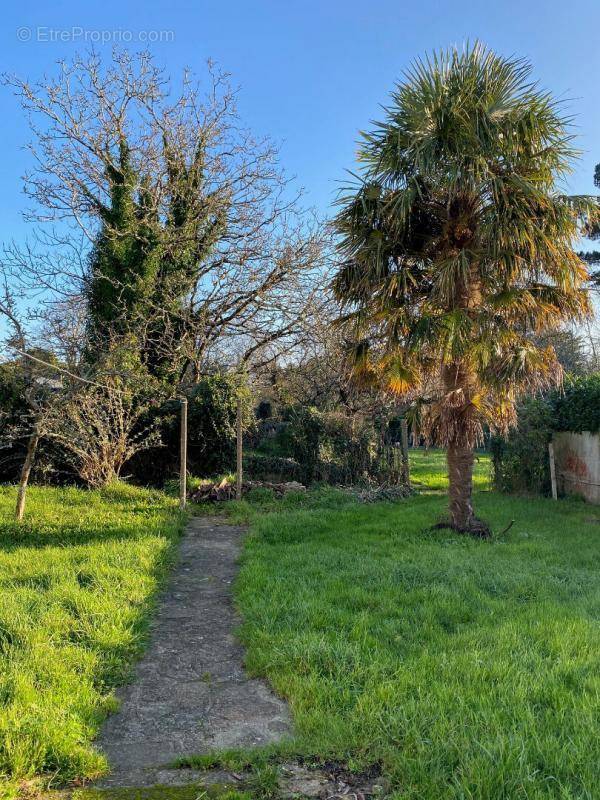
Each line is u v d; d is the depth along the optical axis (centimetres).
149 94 1598
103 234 1516
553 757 302
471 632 489
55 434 991
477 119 803
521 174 843
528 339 925
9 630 470
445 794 281
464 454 920
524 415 1348
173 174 1662
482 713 345
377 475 1447
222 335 1691
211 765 329
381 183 877
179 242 1609
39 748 325
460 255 834
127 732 371
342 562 738
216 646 511
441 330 833
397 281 862
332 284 977
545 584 633
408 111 857
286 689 411
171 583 699
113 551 756
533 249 803
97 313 1491
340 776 311
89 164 1568
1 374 1198
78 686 405
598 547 841
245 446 1644
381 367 930
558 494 1377
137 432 1355
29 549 775
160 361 1555
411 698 372
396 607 557
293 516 1058
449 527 930
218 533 972
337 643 462
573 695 373
